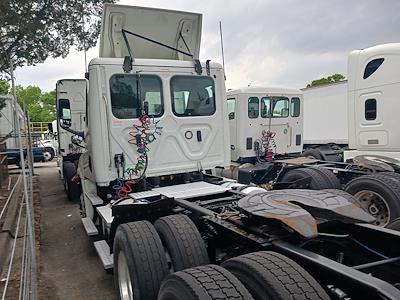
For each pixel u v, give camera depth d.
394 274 2.76
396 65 6.87
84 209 6.51
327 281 2.22
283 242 2.65
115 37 5.41
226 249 3.36
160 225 3.40
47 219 8.34
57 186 13.53
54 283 4.81
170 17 5.62
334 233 3.12
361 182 5.26
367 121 7.42
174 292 2.23
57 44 14.30
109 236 4.19
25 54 13.57
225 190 4.71
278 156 10.62
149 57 5.73
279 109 10.62
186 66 5.47
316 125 13.07
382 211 5.07
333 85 12.23
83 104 11.38
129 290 3.51
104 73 4.97
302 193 3.33
